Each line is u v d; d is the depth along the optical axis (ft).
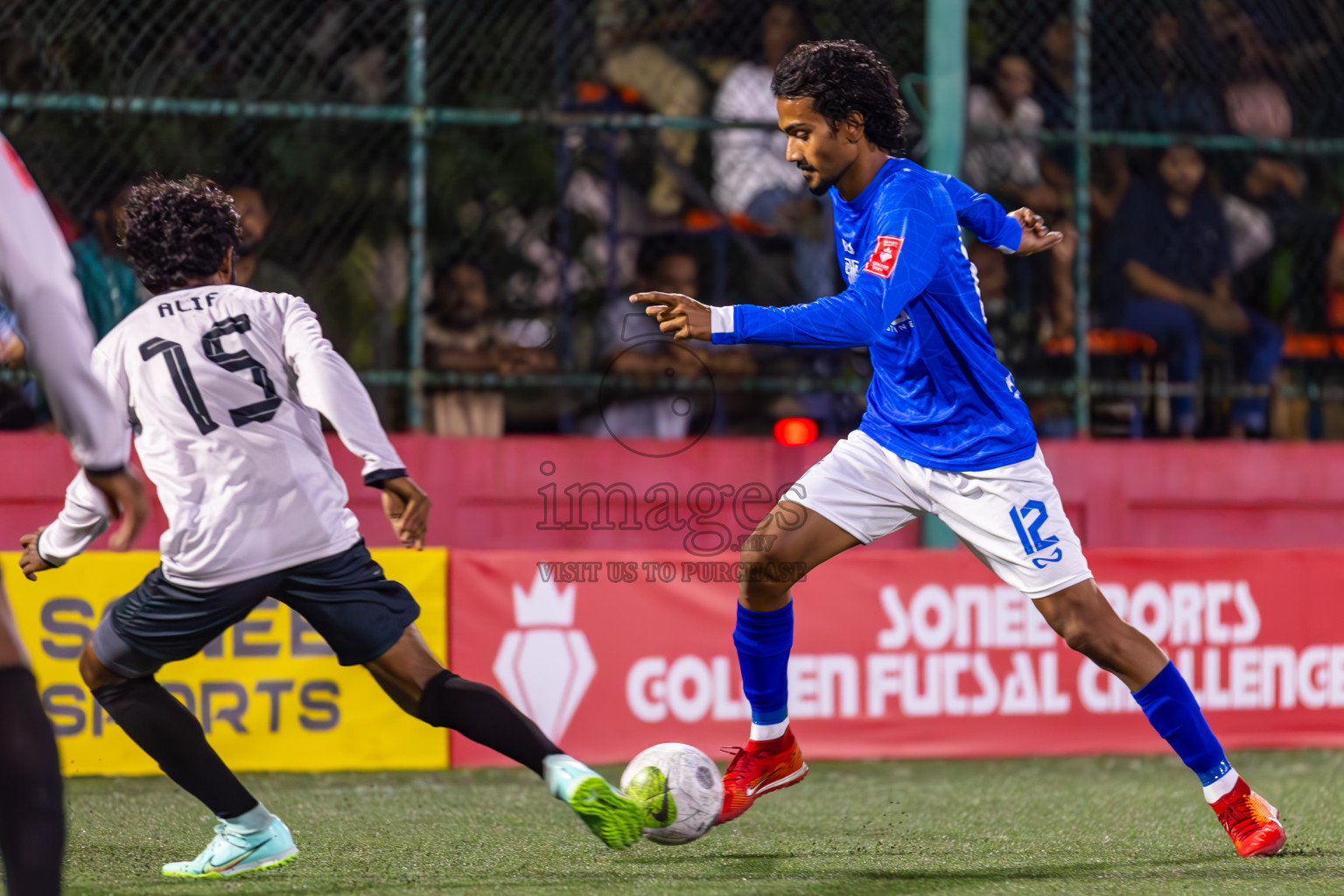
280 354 32.83
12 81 65.41
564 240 73.82
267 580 32.50
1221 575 62.23
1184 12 75.15
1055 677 61.41
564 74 73.72
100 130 66.03
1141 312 76.02
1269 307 78.02
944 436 38.09
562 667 58.44
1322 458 72.33
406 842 41.42
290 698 56.08
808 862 37.96
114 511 25.99
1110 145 72.54
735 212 75.36
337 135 69.82
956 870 36.78
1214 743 38.32
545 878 35.37
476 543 67.41
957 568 60.90
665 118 68.33
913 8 73.77
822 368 73.26
